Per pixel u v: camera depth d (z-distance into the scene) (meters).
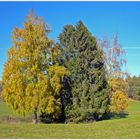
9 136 20.42
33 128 26.70
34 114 41.88
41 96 40.84
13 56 40.97
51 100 41.34
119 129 27.23
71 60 47.31
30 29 41.62
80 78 46.97
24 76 40.66
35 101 40.47
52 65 42.72
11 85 40.75
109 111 50.66
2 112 62.75
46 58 41.56
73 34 48.03
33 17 41.91
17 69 40.78
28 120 45.31
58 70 41.84
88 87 47.12
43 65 41.66
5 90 41.16
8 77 41.03
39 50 41.03
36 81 41.06
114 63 52.91
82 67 47.50
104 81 48.47
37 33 41.50
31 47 40.97
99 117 47.62
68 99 46.69
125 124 33.16
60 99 45.38
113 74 52.94
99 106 47.22
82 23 48.59
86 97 46.59
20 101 40.84
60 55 47.09
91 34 48.62
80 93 46.72
